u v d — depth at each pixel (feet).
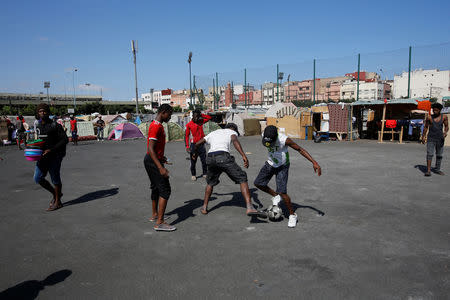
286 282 8.95
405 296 8.19
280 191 13.34
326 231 12.90
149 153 12.63
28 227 13.91
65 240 12.37
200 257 10.68
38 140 15.60
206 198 15.39
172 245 11.75
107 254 11.03
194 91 105.91
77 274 9.62
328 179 23.26
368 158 34.17
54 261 10.53
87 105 253.44
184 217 15.01
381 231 12.83
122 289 8.72
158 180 13.06
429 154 23.94
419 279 9.04
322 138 61.77
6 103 267.39
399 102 53.31
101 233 13.09
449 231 12.76
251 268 9.82
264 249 11.23
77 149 49.44
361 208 16.02
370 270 9.59
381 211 15.49
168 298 8.24
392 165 29.30
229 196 18.79
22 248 11.64
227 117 78.64
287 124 65.72
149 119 114.21
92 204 17.52
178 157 38.24
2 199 18.79
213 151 14.62
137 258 10.68
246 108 94.12
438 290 8.46
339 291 8.45
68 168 30.27
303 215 15.01
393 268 9.71
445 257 10.43
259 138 67.62
